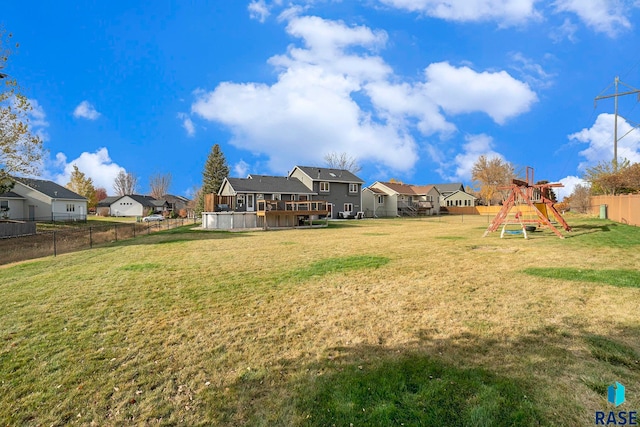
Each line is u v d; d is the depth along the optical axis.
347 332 3.72
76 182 56.00
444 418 2.19
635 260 7.32
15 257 11.44
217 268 7.61
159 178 73.00
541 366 2.81
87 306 4.87
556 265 6.94
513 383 2.56
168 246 12.36
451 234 14.97
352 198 38.94
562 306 4.32
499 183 54.91
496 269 6.75
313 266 7.52
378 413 2.27
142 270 7.52
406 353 3.16
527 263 7.29
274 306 4.73
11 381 2.83
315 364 3.02
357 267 7.29
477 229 17.97
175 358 3.21
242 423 2.25
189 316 4.38
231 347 3.42
